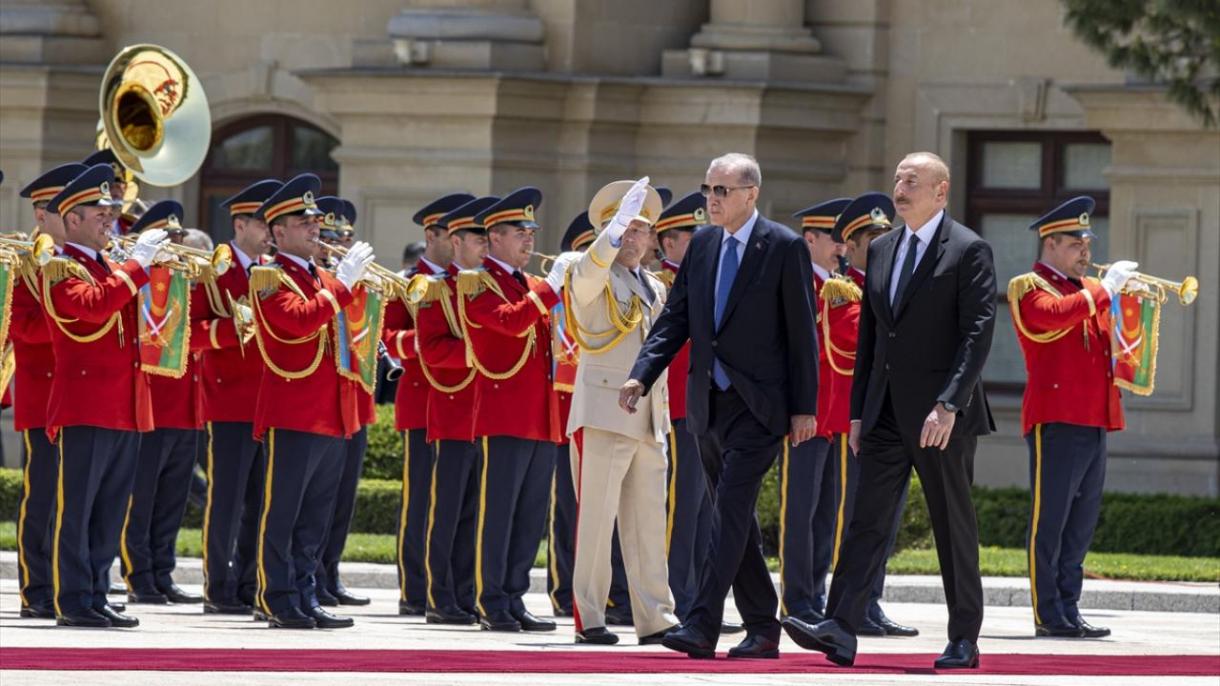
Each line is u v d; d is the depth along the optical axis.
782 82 73.81
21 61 78.38
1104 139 75.69
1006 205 76.75
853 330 46.03
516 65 72.50
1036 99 75.31
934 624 49.75
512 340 44.66
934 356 36.72
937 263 36.72
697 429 38.00
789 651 40.19
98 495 43.34
